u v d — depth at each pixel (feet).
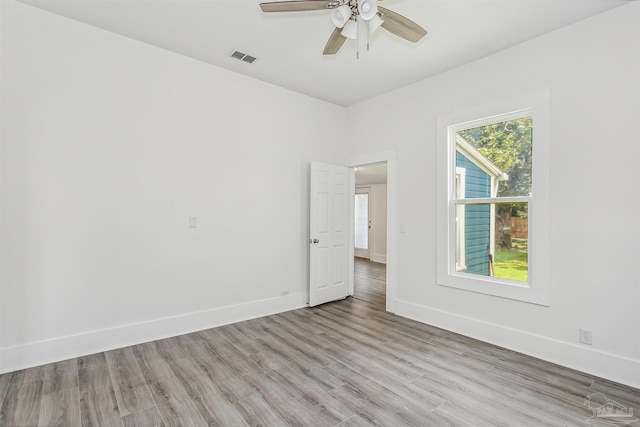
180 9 8.30
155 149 10.23
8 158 8.05
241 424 6.14
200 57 10.87
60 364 8.44
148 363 8.57
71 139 8.85
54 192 8.62
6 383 7.48
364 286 18.03
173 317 10.57
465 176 11.22
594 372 8.08
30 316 8.30
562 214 8.70
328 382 7.67
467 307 10.77
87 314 9.09
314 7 6.35
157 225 10.28
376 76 12.07
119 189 9.60
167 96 10.44
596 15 8.15
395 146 13.32
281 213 13.37
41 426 6.04
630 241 7.67
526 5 7.81
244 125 12.23
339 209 15.14
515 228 9.89
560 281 8.71
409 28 6.81
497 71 10.10
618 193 7.84
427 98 12.14
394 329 11.29
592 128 8.21
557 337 8.75
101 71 9.29
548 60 8.98
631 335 7.63
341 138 15.55
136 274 9.89
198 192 11.11
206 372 8.10
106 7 8.26
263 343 9.97
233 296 11.97
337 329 11.25
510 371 8.25
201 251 11.18
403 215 12.87
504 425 6.14
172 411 6.52
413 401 6.91
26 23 8.23
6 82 8.02
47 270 8.52
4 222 8.01
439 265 11.59
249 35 9.48
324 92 13.76
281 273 13.37
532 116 9.29
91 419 6.25
